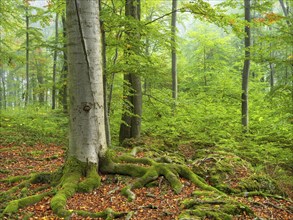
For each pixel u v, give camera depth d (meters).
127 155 7.20
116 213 4.82
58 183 6.08
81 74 5.95
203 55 21.61
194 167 6.95
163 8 19.42
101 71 6.22
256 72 20.86
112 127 12.89
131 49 8.84
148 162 6.84
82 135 6.11
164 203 5.36
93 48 5.96
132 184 5.98
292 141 11.45
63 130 13.27
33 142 11.26
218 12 8.86
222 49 21.69
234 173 7.02
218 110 14.79
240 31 8.48
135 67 8.39
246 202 5.67
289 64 9.64
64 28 14.52
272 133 12.28
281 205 5.80
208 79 20.92
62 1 9.82
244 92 13.05
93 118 6.15
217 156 8.18
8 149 9.94
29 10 19.55
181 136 12.47
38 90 12.29
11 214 4.86
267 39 9.80
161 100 12.42
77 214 4.86
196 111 14.73
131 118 11.43
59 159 9.02
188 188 6.07
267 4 11.76
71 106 6.12
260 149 10.38
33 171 7.60
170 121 13.58
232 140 11.08
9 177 6.98
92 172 6.11
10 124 13.64
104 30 8.00
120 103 10.74
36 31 20.05
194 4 7.81
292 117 10.19
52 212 4.97
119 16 7.46
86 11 5.85
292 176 9.04
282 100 10.36
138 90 11.40
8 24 15.59
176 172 6.47
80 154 6.12
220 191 6.07
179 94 19.59
